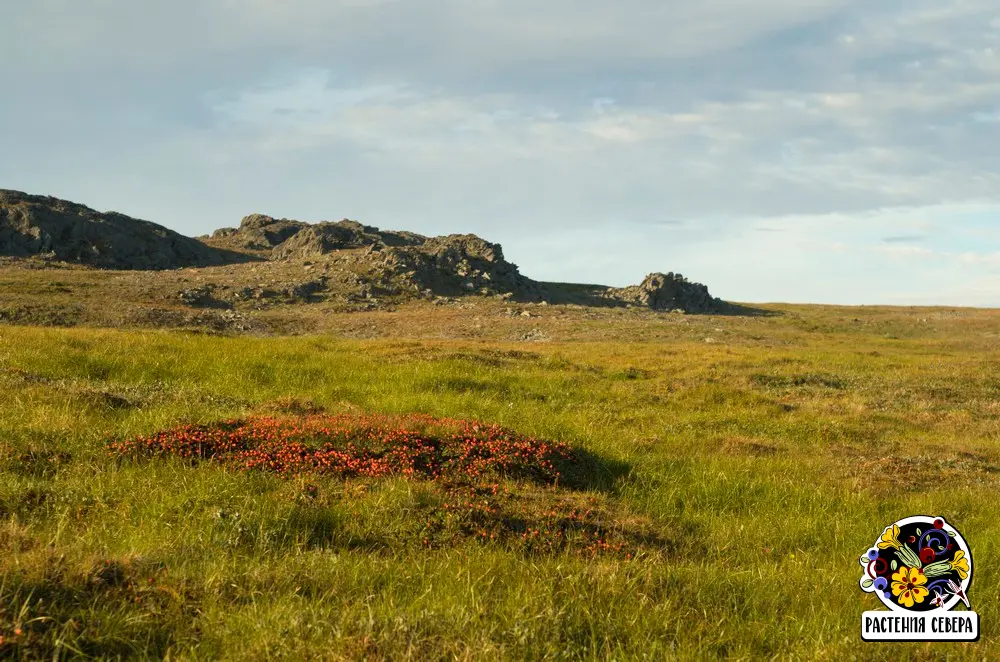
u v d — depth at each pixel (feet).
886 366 101.40
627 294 323.78
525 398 66.54
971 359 118.11
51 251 250.57
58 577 19.31
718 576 25.54
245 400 53.62
